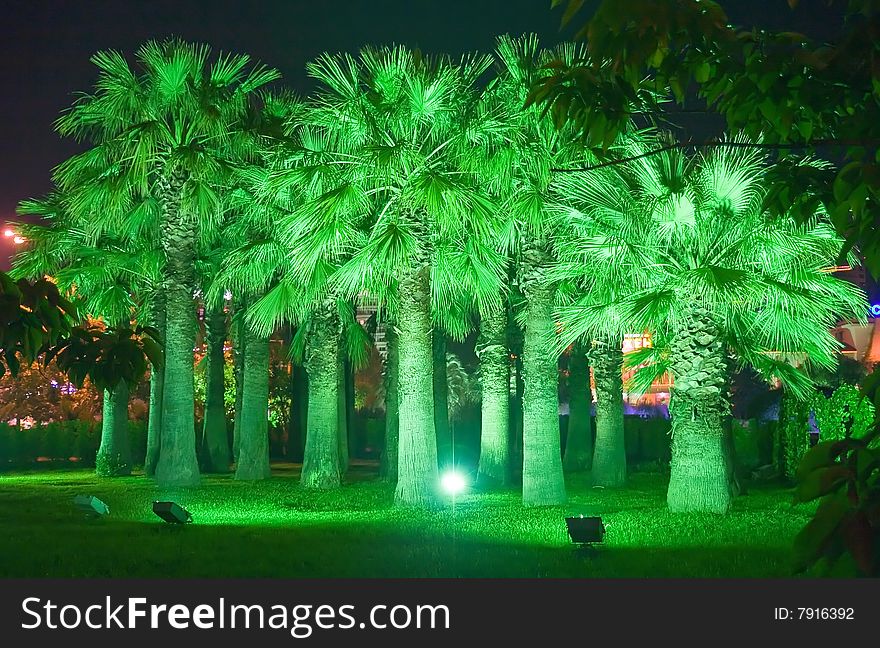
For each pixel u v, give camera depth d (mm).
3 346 4094
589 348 23203
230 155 23000
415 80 17500
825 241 15117
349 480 25797
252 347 26406
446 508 17828
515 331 26984
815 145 4031
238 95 22906
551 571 10000
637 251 15570
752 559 10656
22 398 39781
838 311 15812
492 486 22406
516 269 20359
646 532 13430
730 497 16641
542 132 16656
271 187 18141
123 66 22234
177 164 21969
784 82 3850
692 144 4336
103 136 22562
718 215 15602
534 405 18203
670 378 17438
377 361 55656
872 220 3387
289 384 43125
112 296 24547
